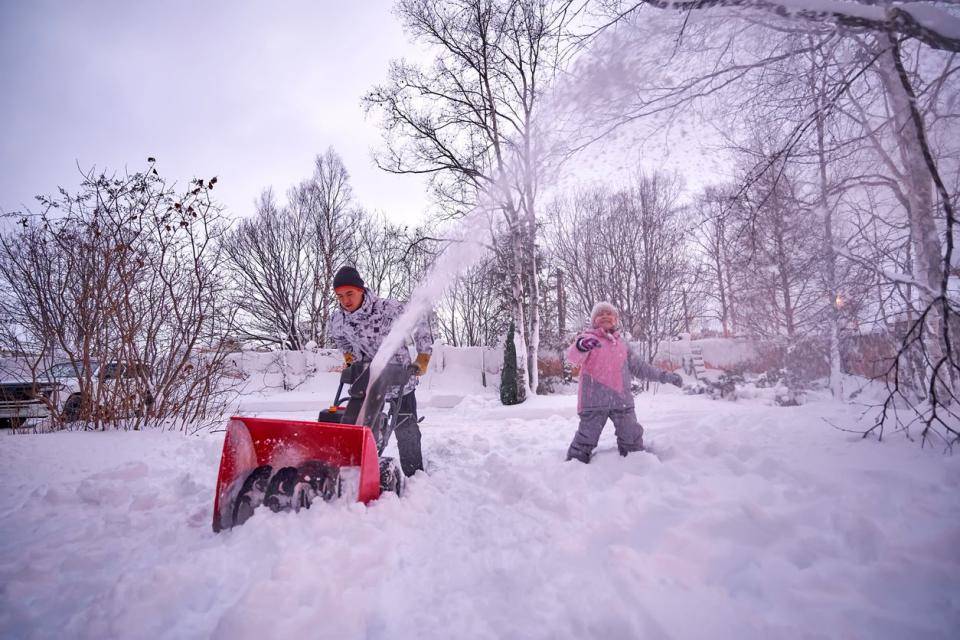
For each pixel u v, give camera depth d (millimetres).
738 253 5176
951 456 2787
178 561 2285
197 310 6395
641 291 16906
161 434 5578
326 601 1799
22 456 4387
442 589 1986
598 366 3775
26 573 2193
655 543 2162
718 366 16641
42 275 5797
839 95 3127
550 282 20516
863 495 2418
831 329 4500
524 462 3908
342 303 3697
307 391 18141
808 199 3975
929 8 2219
